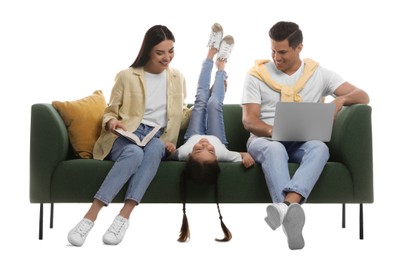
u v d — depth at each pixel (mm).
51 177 4395
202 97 4855
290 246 3916
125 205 4219
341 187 4398
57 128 4418
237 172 4379
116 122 4461
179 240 4293
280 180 4156
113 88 4645
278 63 4684
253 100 4684
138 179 4238
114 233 4129
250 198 4383
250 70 4801
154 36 4594
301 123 4316
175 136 4707
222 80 4906
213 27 5000
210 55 4969
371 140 4434
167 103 4672
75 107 4633
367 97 4605
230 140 5047
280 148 4258
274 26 4672
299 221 3857
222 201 4387
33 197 4402
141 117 4605
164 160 4574
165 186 4371
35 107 4418
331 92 4770
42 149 4395
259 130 4539
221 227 4328
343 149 4418
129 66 4707
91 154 4605
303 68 4766
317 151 4242
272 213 3918
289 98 4668
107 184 4199
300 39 4668
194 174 4277
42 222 4422
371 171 4430
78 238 4086
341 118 4500
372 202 4438
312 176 4156
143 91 4633
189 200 4383
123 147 4355
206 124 4859
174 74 4773
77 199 4387
